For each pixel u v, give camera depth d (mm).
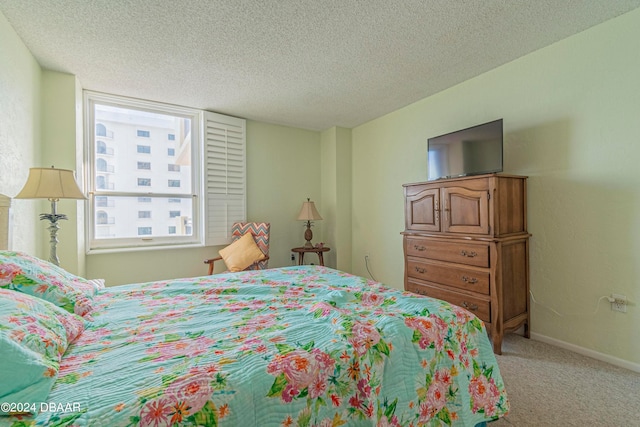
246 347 968
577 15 1937
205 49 2283
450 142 2727
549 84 2297
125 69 2588
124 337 1068
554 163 2287
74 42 2170
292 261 4324
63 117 2623
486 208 2213
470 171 2539
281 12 1865
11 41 1964
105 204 3189
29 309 934
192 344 1006
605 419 1467
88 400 686
